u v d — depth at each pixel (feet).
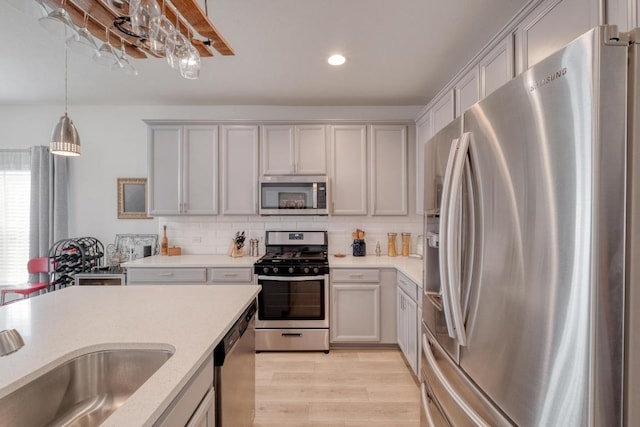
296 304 9.04
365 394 7.01
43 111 10.98
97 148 11.07
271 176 9.86
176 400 2.80
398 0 5.53
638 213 2.08
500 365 2.87
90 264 10.23
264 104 10.82
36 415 3.01
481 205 3.19
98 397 3.38
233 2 5.50
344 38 6.72
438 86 9.26
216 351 3.82
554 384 2.30
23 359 3.03
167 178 9.98
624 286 2.07
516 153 2.71
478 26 6.32
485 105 3.14
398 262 9.30
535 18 4.53
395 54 7.40
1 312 4.46
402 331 8.47
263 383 7.44
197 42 4.30
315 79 8.75
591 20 3.57
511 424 2.73
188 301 5.02
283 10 5.75
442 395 4.04
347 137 10.08
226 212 10.01
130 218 11.05
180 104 10.87
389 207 10.14
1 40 6.90
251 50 7.18
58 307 4.70
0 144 10.94
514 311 2.72
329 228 10.95
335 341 9.12
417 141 9.87
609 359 2.06
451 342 3.86
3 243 10.93
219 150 10.02
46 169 10.66
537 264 2.48
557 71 2.31
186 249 11.02
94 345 3.37
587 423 2.08
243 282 9.20
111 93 9.86
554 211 2.34
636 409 2.06
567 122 2.24
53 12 3.42
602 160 2.07
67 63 7.91
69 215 11.04
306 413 6.36
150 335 3.61
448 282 3.50
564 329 2.24
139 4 3.34
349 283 9.11
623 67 2.07
